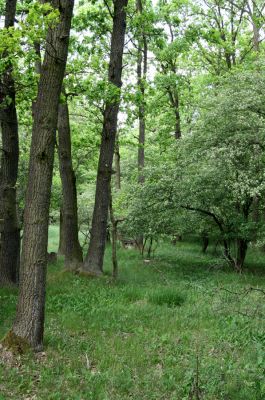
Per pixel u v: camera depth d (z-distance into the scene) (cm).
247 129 1305
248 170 1270
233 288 1109
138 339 724
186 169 1459
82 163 2195
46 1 730
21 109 1227
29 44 805
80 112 1738
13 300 945
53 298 966
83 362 623
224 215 1505
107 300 989
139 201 1495
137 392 534
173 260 1780
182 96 2269
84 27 1384
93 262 1284
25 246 643
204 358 644
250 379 555
